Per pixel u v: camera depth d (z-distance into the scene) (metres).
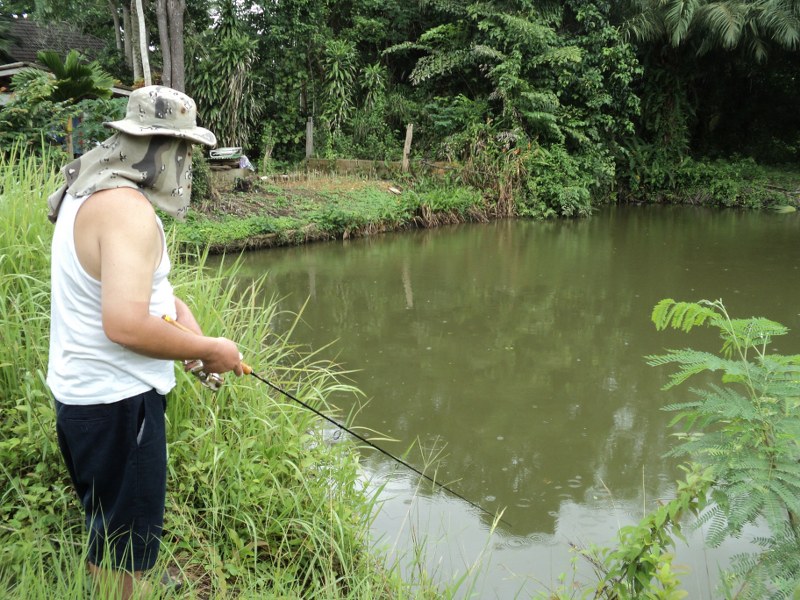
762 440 1.95
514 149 14.77
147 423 1.68
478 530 3.14
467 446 4.02
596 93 15.95
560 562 2.93
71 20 17.97
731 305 7.21
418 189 14.23
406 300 7.43
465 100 15.61
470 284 8.24
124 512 1.71
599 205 17.09
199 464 2.40
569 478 3.68
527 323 6.60
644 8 16.56
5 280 2.69
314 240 11.04
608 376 5.20
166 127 1.58
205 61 14.85
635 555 2.17
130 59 16.34
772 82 19.72
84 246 1.54
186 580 2.05
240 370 1.81
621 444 4.09
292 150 16.59
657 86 18.03
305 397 3.11
